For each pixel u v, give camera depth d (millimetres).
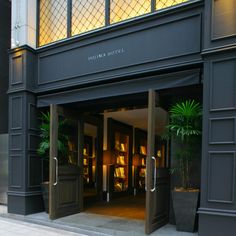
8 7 8320
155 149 5281
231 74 4035
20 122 6309
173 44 4844
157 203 4828
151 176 4559
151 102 4676
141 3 5406
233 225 3859
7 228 5324
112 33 5469
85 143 8086
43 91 6281
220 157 4031
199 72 4586
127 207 7129
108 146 8727
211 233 3994
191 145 4828
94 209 6801
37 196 6344
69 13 6219
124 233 4734
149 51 5059
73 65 5914
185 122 4582
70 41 5949
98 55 5602
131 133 10312
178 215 4676
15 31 6492
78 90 5871
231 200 3908
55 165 5652
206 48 4234
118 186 9273
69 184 6078
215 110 4098
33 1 6598
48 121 6359
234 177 3906
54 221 5512
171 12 4863
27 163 6211
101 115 8555
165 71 4934
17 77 6414
